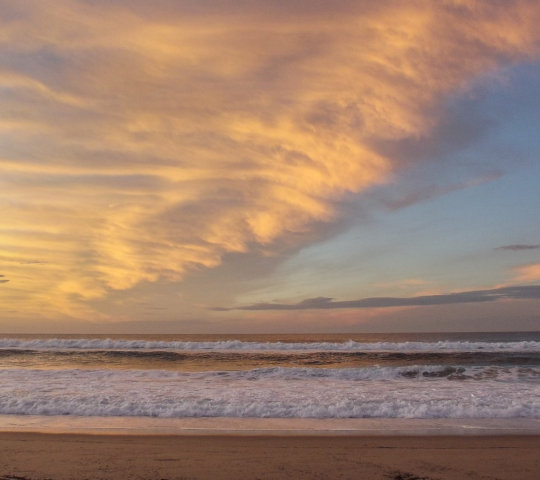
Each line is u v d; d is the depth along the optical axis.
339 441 7.42
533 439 7.63
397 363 19.23
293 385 13.05
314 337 64.06
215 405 9.99
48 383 12.95
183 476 5.59
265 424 8.70
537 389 12.41
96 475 5.59
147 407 9.80
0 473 5.64
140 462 6.15
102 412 9.56
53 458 6.30
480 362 19.33
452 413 9.61
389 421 9.05
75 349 23.95
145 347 26.56
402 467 6.03
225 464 6.09
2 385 12.59
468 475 5.71
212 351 23.20
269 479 5.52
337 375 14.91
